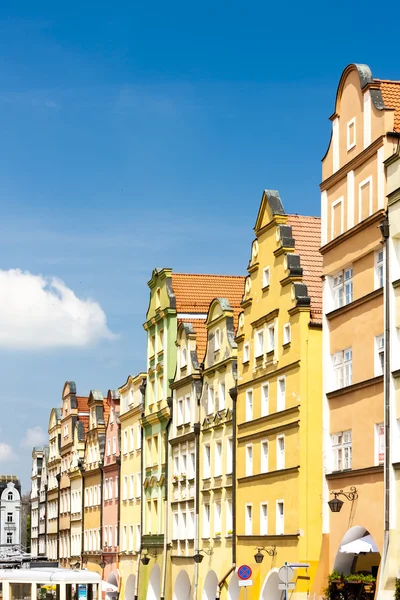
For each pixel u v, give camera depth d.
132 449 80.19
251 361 54.97
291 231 51.66
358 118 43.59
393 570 38.28
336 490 43.84
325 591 43.28
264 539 51.72
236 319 62.94
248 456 54.91
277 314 51.75
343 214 44.59
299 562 47.31
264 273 53.81
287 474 49.53
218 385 60.53
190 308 71.62
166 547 68.81
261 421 53.06
